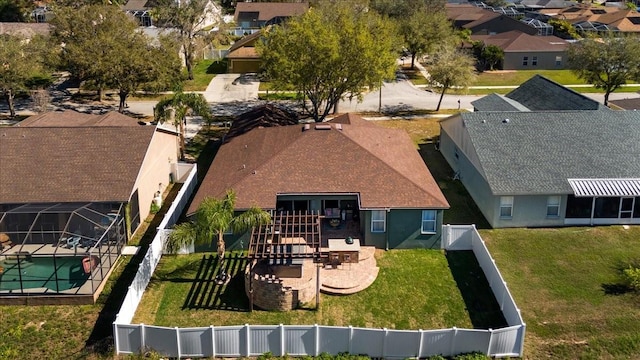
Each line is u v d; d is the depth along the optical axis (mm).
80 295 29797
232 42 100438
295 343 25953
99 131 39719
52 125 45719
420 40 85812
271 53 55062
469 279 32312
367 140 41219
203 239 30750
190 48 80125
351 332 25656
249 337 25781
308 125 41125
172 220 37625
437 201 34812
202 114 50094
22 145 38312
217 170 40688
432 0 104500
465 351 25844
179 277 32344
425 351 25859
